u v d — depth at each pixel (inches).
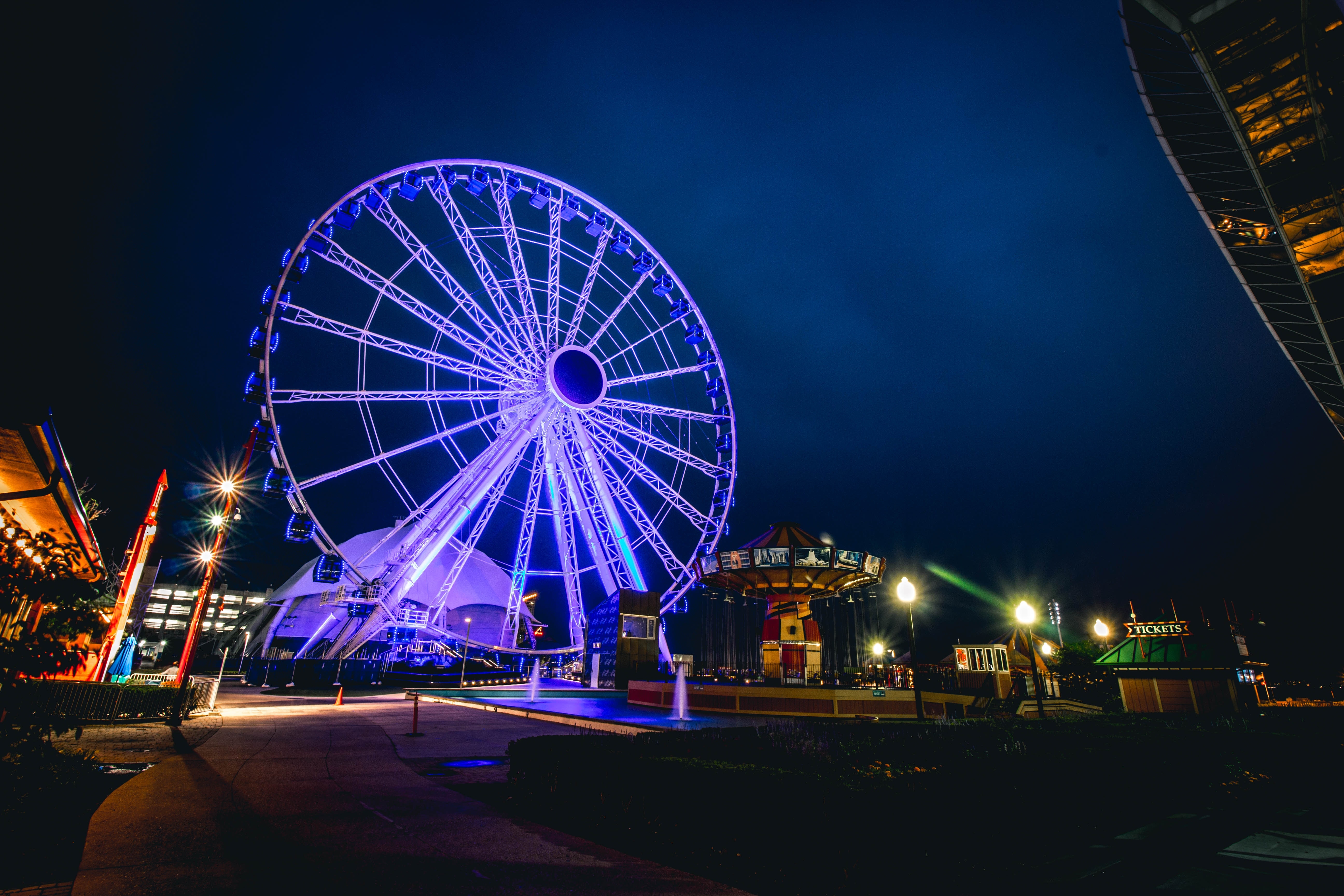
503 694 1862.7
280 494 1486.2
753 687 1336.1
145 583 2532.0
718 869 279.0
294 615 3467.0
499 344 1881.2
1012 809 319.0
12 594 275.1
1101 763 391.5
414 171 1692.9
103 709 818.8
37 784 316.5
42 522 530.3
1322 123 784.9
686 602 2249.0
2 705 265.4
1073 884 269.9
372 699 1642.5
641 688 1553.9
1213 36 737.0
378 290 1628.9
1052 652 2023.9
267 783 460.4
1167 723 701.9
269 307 1465.3
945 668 2385.6
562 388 1910.7
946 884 264.1
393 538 2957.7
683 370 2145.7
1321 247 943.0
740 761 378.9
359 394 1612.9
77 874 260.1
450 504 1839.3
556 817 370.3
